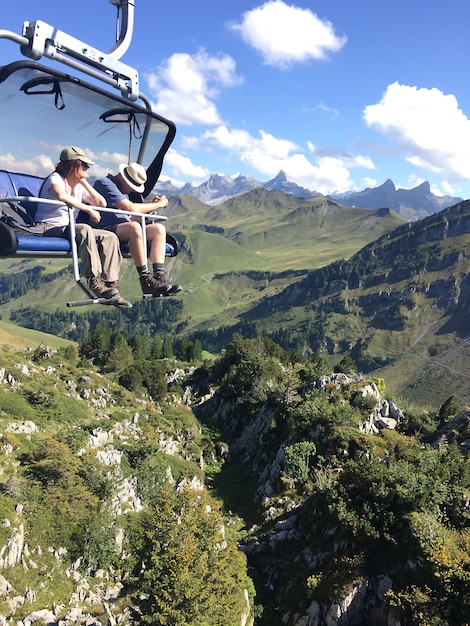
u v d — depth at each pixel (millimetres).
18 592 37219
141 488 56625
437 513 40531
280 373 104875
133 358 137875
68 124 8164
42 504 45656
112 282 8258
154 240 9523
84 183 8781
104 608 37781
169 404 104938
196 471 70938
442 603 32969
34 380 74625
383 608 35031
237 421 98312
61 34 6992
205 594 34500
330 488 47719
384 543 39625
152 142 9359
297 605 39156
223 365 119875
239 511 63844
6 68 6797
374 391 73812
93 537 43844
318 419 66812
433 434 64875
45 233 8195
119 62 7926
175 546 38656
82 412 69062
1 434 54500
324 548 43281
